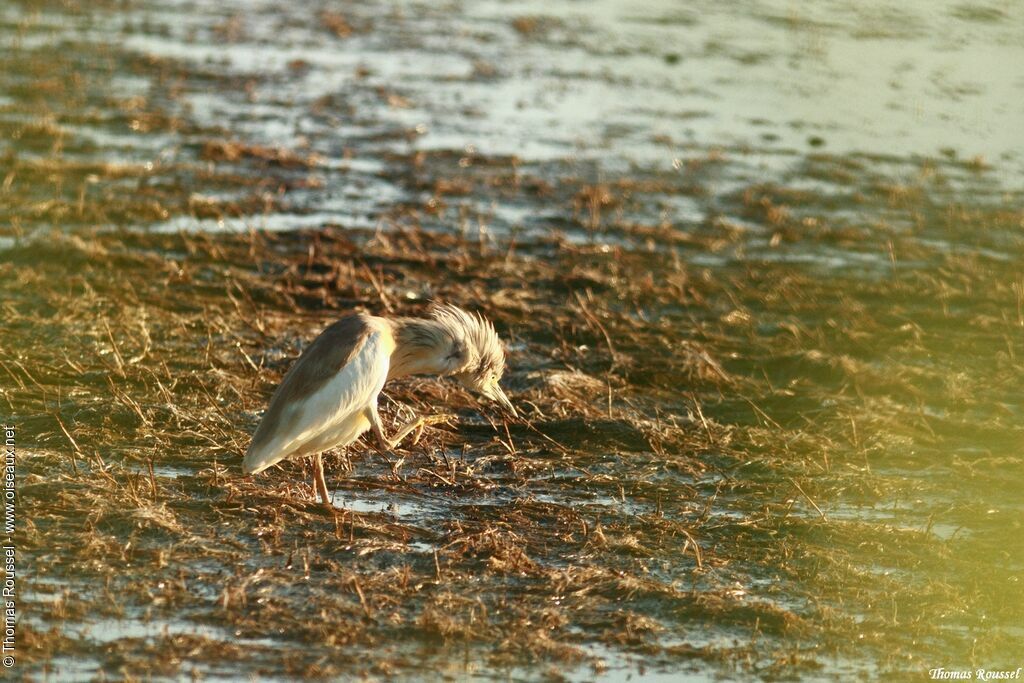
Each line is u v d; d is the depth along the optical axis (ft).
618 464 36.50
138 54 84.84
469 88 82.38
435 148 68.64
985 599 30.09
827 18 107.24
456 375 34.83
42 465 33.37
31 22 91.91
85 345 41.45
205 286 48.01
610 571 30.07
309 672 25.57
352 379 31.48
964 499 35.24
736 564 31.22
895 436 38.91
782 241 58.18
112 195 57.36
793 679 26.66
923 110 81.97
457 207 59.88
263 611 27.63
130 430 36.09
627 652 27.25
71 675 25.11
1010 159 72.84
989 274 55.06
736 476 36.19
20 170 59.41
